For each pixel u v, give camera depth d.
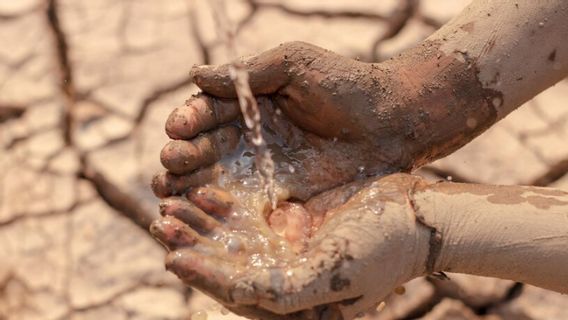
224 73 0.83
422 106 0.86
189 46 1.33
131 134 1.27
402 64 0.86
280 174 0.84
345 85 0.84
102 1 1.37
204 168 0.82
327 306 0.79
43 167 1.25
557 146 1.23
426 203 0.80
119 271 1.18
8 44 1.34
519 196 0.81
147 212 1.22
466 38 0.86
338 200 0.83
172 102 1.29
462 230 0.80
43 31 1.35
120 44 1.34
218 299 0.77
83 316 1.16
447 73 0.86
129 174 1.23
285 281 0.76
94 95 1.30
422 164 0.88
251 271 0.77
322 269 0.77
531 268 0.81
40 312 1.16
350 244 0.77
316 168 0.85
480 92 0.86
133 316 1.16
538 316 1.13
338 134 0.85
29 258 1.19
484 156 1.22
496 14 0.86
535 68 0.86
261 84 0.84
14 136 1.28
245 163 0.83
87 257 1.19
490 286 1.14
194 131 0.82
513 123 1.25
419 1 1.34
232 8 1.36
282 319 0.78
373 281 0.78
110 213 1.22
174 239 0.78
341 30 1.34
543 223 0.80
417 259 0.80
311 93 0.83
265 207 0.82
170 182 0.81
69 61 1.33
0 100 1.30
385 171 0.86
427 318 1.14
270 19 1.35
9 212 1.22
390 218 0.79
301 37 1.33
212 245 0.79
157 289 1.18
